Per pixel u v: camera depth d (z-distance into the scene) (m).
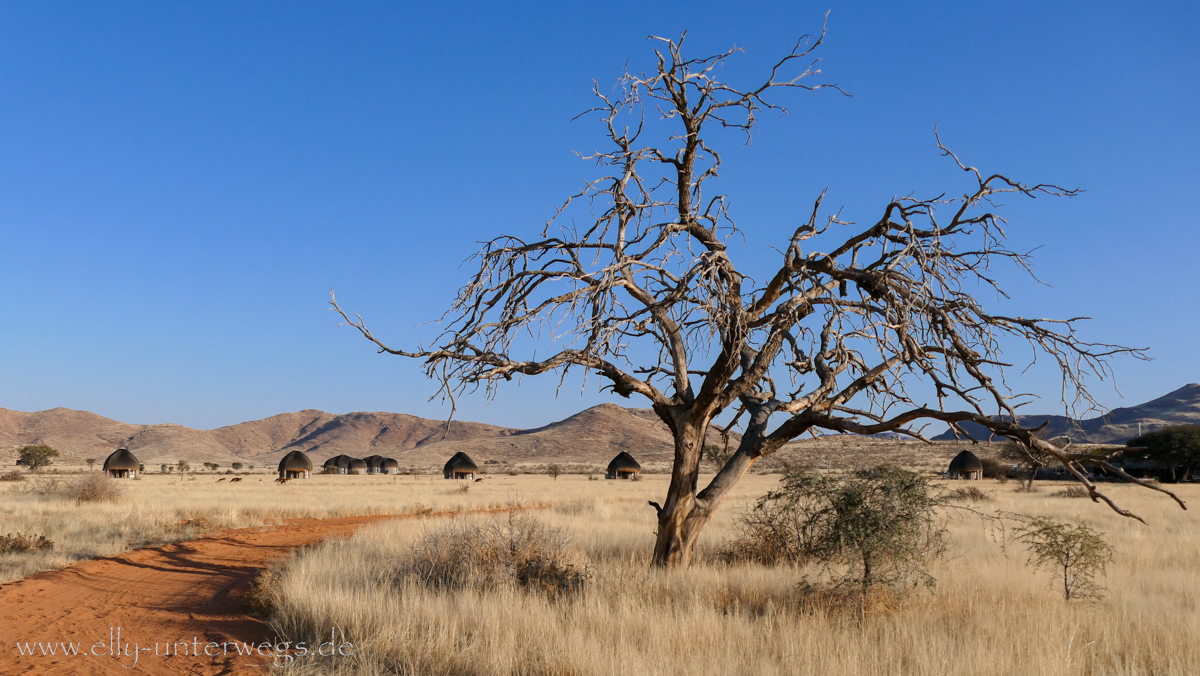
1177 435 56.31
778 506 13.57
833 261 11.24
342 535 19.48
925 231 10.84
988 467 66.31
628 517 25.47
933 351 10.96
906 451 90.62
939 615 8.41
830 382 12.01
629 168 11.80
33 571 12.45
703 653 6.89
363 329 10.93
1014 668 6.33
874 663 6.46
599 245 12.05
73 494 29.36
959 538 16.92
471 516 15.64
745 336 10.65
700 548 15.47
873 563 9.30
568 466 127.88
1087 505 28.59
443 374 11.16
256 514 26.58
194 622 9.18
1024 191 10.48
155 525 20.41
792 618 8.27
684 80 11.87
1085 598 9.68
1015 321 10.65
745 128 12.19
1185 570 12.74
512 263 12.33
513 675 6.44
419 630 7.68
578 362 11.29
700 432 12.39
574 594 9.78
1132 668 6.43
